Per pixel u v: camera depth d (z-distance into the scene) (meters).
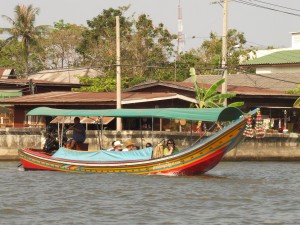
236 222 28.00
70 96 66.69
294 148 62.50
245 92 66.69
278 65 93.25
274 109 69.12
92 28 107.12
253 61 95.38
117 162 43.72
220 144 41.25
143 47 101.88
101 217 28.92
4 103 65.88
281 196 35.19
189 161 41.94
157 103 62.88
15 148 59.66
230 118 43.00
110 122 65.31
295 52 95.81
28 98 66.88
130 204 32.06
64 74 104.00
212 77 86.38
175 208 31.08
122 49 101.44
